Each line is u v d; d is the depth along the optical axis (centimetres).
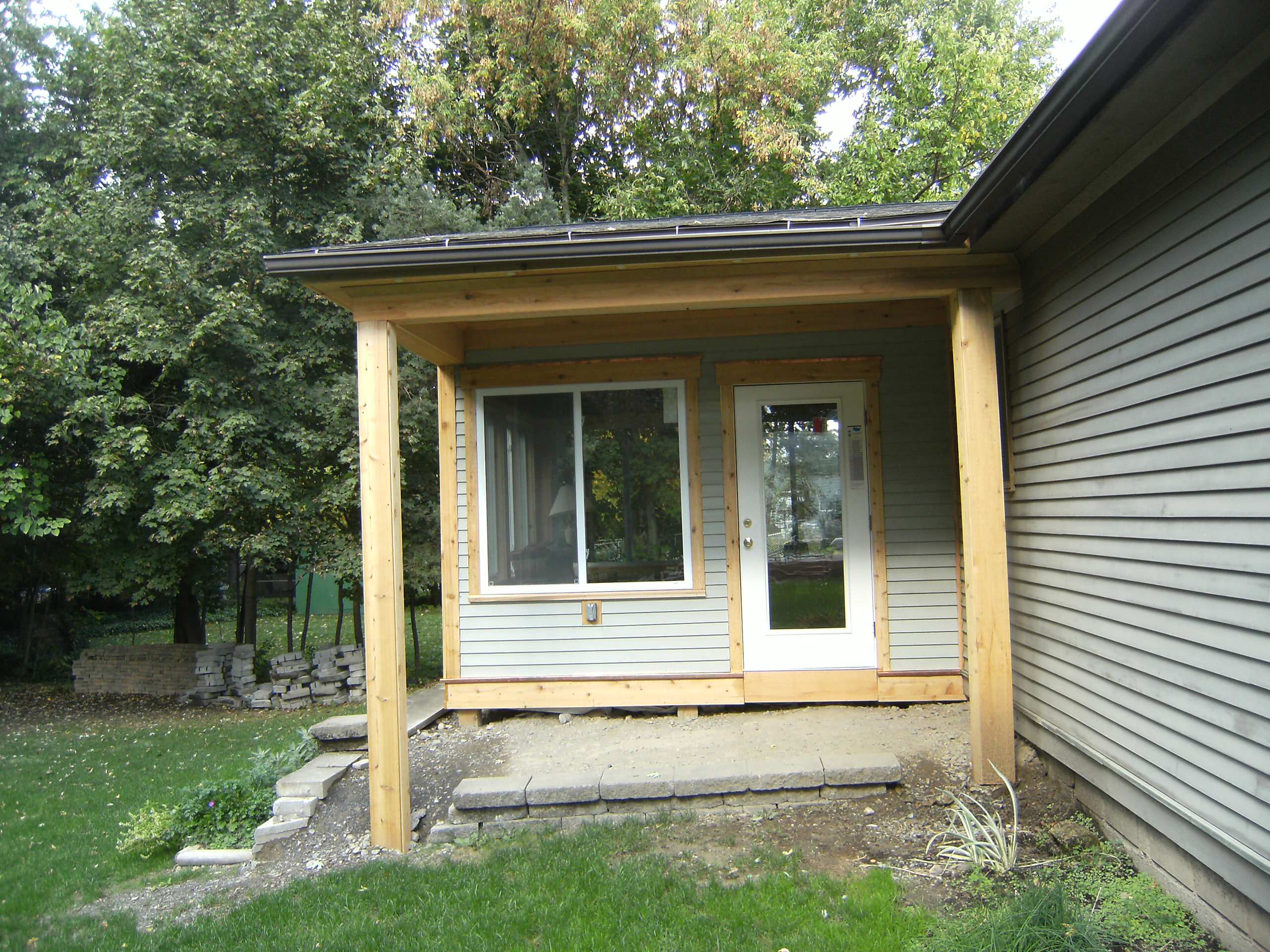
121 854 496
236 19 1060
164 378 1009
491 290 444
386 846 429
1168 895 313
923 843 372
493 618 618
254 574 1184
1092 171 338
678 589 604
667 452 611
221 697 1063
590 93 1545
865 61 1833
